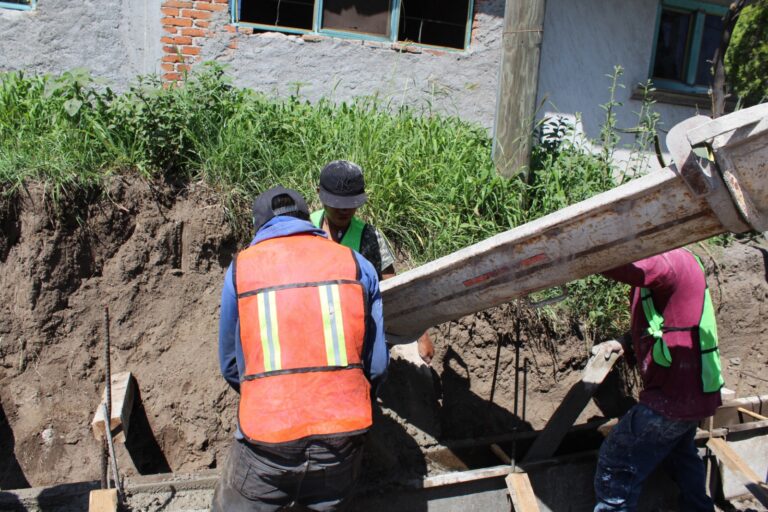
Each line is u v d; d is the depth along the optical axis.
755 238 6.24
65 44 5.41
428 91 6.39
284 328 2.57
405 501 3.59
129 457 3.76
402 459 3.89
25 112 4.47
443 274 3.16
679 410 3.45
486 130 6.02
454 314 3.33
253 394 2.58
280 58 5.95
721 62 6.28
